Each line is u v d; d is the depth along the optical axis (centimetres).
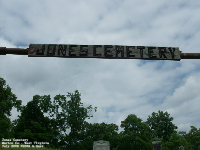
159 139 6256
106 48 759
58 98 5488
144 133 5972
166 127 7394
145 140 5900
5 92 4325
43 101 5419
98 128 6356
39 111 5341
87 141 5747
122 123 6294
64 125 5353
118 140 6041
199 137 6556
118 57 754
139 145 5697
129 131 5831
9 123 4047
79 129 5416
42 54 739
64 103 5506
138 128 6050
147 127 6169
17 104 4597
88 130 6091
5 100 4303
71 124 5212
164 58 776
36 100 5406
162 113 7825
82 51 751
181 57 788
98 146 2391
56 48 749
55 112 5438
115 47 762
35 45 748
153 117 8119
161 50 782
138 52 767
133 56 760
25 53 736
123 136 5912
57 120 5297
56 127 5306
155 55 773
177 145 5834
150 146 5809
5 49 722
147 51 773
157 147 1294
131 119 6128
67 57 752
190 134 6944
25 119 5209
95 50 754
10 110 4312
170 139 6128
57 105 5484
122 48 765
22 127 5028
